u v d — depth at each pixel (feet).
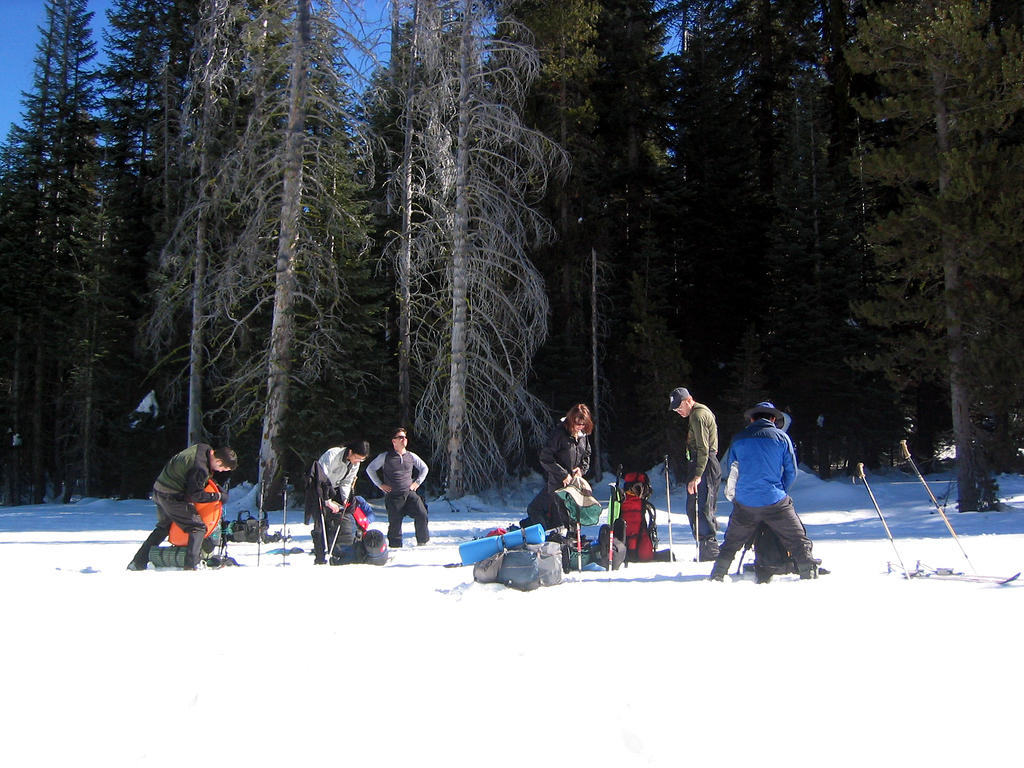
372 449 70.33
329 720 9.05
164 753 8.23
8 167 109.40
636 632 12.92
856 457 88.48
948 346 52.49
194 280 71.61
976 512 48.88
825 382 86.22
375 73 58.85
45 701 9.75
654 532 24.88
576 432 23.62
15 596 16.57
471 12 63.00
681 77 101.30
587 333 84.74
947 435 98.37
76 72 119.24
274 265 63.05
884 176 53.01
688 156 96.89
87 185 109.50
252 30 58.23
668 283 89.66
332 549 25.71
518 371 70.95
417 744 8.39
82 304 95.45
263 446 56.65
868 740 8.31
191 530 23.13
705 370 96.99
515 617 14.26
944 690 9.81
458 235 63.46
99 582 18.75
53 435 112.27
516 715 9.15
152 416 85.30
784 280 92.17
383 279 79.15
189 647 12.19
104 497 100.07
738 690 9.88
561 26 76.28
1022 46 49.88
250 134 60.08
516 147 66.13
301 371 63.10
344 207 63.87
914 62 52.95
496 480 72.43
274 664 11.19
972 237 48.34
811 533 40.98
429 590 17.66
